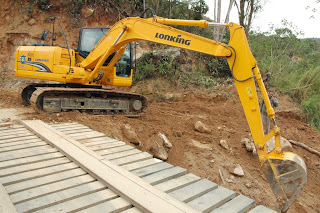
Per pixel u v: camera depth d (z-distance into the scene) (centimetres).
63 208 320
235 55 554
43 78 864
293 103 1424
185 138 899
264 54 1841
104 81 927
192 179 430
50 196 344
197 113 1209
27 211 306
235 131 1020
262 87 517
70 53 873
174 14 1831
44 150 502
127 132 793
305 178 439
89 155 471
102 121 803
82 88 873
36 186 368
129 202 340
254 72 534
